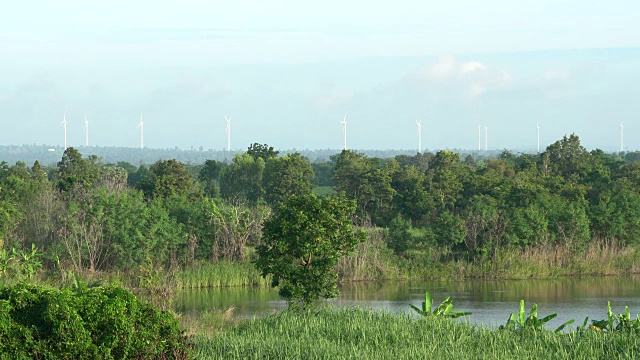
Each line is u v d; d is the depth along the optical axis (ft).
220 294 191.93
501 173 359.87
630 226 255.29
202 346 73.10
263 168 369.91
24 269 152.25
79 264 188.55
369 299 182.29
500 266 230.89
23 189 241.55
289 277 113.91
